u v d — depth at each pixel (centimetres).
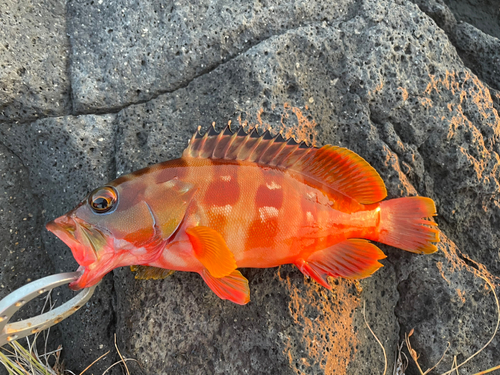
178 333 32
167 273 31
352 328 34
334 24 38
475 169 38
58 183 37
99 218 27
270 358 32
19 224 38
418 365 36
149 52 36
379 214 32
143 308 32
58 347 39
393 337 37
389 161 36
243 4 37
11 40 36
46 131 36
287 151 30
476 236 40
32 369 34
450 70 39
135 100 37
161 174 28
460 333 36
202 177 28
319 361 32
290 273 33
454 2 54
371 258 32
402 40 38
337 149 31
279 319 32
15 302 26
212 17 36
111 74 36
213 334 33
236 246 29
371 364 35
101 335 36
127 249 27
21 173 38
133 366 33
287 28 38
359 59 37
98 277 27
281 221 29
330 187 31
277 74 36
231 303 33
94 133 36
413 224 32
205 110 36
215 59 37
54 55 37
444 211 39
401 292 37
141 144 36
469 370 37
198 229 27
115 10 37
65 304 29
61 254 38
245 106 35
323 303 33
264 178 29
